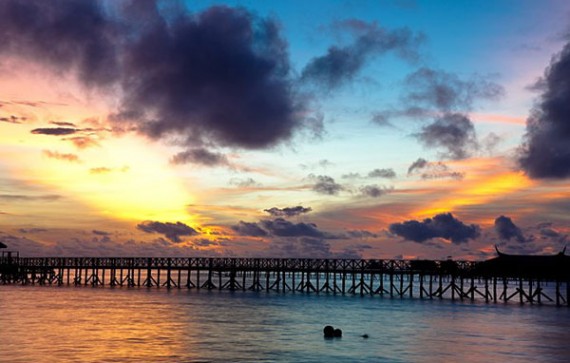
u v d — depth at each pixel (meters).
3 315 60.41
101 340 46.47
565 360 41.38
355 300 84.31
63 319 58.00
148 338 47.88
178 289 101.25
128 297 83.62
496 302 84.44
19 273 105.69
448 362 40.41
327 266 90.19
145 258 99.56
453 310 71.62
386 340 48.47
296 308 71.88
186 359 40.31
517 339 49.47
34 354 40.78
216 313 65.44
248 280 166.00
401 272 87.25
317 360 40.56
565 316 66.12
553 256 81.81
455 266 84.69
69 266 103.12
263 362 39.78
